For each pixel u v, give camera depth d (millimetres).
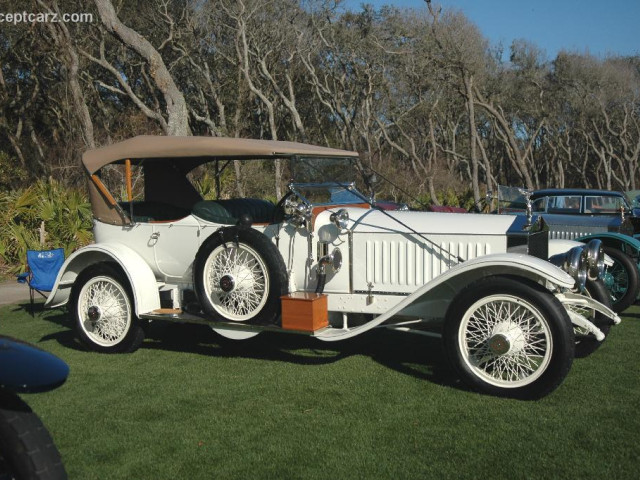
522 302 4395
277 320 5336
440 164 41406
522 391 4441
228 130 33500
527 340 4461
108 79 33344
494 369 4625
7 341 2959
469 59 26266
